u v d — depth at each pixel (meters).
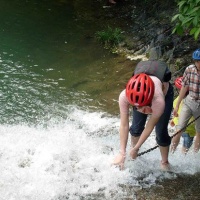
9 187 4.19
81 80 7.14
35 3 11.27
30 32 9.29
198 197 4.12
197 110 4.46
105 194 4.12
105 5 11.08
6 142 5.15
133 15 10.12
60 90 6.76
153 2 9.75
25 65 7.64
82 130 5.59
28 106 6.25
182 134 4.75
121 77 7.21
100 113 6.08
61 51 8.35
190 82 4.38
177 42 7.77
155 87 3.61
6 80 7.02
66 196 4.08
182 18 4.66
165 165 4.49
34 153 4.89
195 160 4.74
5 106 6.22
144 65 3.87
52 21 10.02
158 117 3.65
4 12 10.47
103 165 4.63
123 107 3.76
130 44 8.56
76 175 4.42
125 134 3.84
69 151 4.94
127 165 4.53
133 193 4.15
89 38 9.05
